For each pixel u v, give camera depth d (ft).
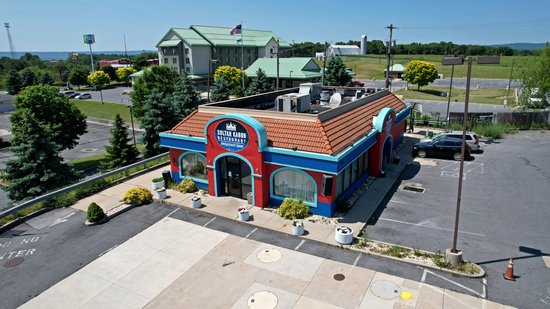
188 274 53.47
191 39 327.06
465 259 55.11
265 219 68.33
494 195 78.07
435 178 88.89
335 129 72.28
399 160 102.27
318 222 66.64
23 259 58.08
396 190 81.92
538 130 137.90
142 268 55.16
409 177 89.92
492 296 46.96
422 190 81.61
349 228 60.70
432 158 104.83
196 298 48.49
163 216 71.61
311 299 47.55
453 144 102.22
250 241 61.72
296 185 70.69
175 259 57.21
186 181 82.07
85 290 50.65
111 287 51.11
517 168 94.73
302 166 66.95
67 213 73.82
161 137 84.33
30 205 73.05
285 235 63.05
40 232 66.64
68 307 47.52
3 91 433.48
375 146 86.99
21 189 95.50
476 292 47.78
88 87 425.69
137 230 66.39
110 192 83.25
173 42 328.29
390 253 56.34
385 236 62.18
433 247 58.49
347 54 540.93
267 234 63.77
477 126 134.51
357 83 285.84
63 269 55.36
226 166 77.25
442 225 65.62
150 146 123.85
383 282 50.26
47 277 53.52
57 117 134.10
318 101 109.09
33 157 95.91
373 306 45.85
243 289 49.93
